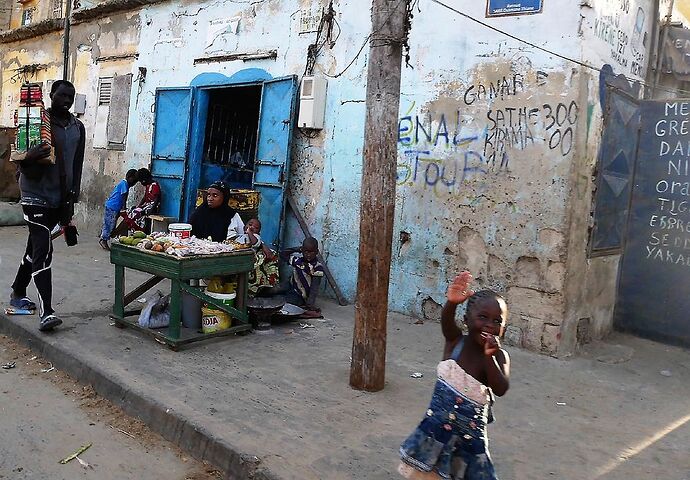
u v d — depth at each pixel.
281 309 5.91
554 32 5.36
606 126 5.64
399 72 4.23
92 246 9.84
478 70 5.88
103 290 6.82
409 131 6.45
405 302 6.51
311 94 7.19
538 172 5.47
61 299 6.36
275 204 7.67
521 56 5.57
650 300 6.18
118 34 10.79
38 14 17.98
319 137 7.32
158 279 5.73
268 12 8.04
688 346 5.95
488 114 5.81
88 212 11.54
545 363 5.23
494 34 5.75
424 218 6.33
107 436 3.79
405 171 6.48
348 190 7.00
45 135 5.02
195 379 4.38
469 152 5.95
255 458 3.27
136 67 10.33
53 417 3.99
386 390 4.38
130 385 4.18
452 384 2.56
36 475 3.28
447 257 6.15
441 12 6.16
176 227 5.59
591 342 5.92
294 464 3.23
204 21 9.00
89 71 11.60
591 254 5.68
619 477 3.31
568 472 3.34
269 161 7.78
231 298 5.46
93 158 11.44
